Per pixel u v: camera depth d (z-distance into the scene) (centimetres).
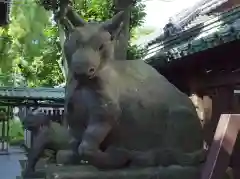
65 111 344
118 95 321
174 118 335
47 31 1239
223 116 224
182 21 933
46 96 1245
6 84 2372
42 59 1481
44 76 1528
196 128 342
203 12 861
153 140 331
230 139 215
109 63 322
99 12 905
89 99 313
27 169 484
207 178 215
